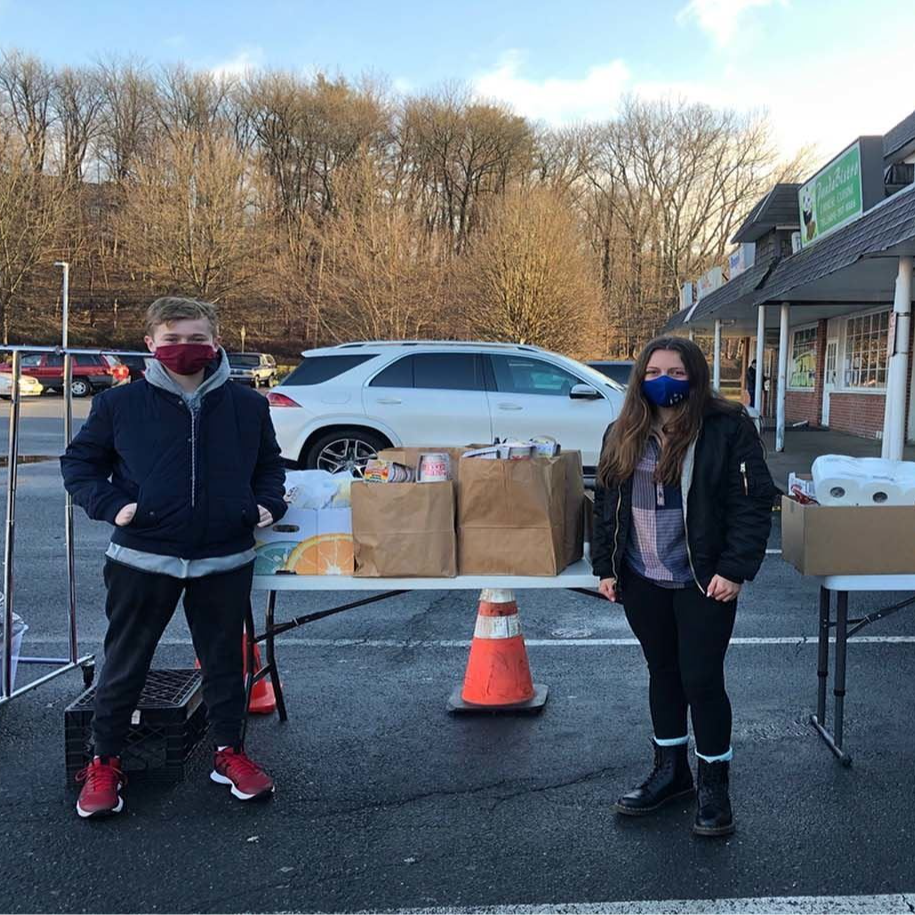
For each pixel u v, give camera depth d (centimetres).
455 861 278
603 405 933
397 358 953
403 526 343
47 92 6019
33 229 4791
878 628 526
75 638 441
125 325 5031
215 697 324
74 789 326
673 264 5575
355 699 420
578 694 425
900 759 350
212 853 283
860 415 1805
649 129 5644
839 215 1173
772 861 276
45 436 1755
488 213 4331
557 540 351
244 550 321
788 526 356
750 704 408
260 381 4019
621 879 266
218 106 6269
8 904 254
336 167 6069
